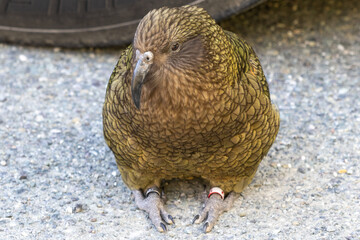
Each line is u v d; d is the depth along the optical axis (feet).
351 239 15.78
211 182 17.46
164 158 15.83
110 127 16.01
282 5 29.55
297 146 20.45
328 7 29.30
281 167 19.40
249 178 17.48
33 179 18.85
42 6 25.89
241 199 17.95
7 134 21.29
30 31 26.53
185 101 13.93
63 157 20.08
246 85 14.97
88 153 20.31
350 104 22.72
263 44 27.04
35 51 27.22
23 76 25.21
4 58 26.50
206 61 13.69
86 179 18.98
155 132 14.69
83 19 25.49
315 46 26.81
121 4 24.61
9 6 26.21
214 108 14.19
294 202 17.65
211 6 23.12
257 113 15.24
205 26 13.79
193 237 16.35
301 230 16.33
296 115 22.26
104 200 17.98
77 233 16.40
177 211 17.54
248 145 15.67
